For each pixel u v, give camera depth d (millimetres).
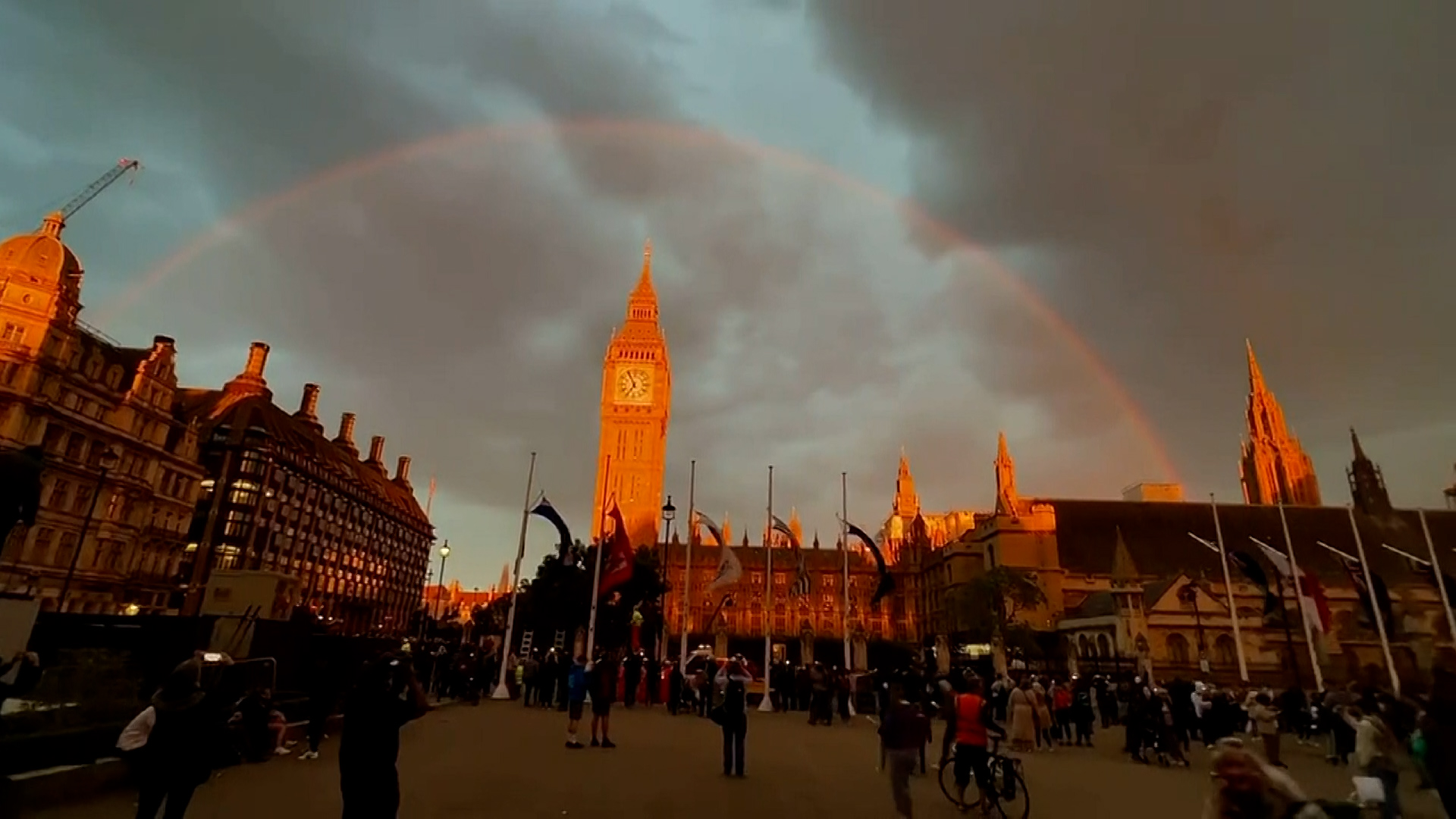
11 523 11664
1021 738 29781
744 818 13977
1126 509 121438
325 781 15516
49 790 12070
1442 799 10508
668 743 24984
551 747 22578
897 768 12891
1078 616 101062
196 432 95250
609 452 159250
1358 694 29281
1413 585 106562
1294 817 6672
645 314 174000
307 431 143500
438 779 16469
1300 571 58375
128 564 80562
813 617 148750
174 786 9258
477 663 40562
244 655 20906
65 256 75125
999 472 134625
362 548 154500
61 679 15898
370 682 8570
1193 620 91625
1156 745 26984
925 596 142250
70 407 74250
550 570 73000
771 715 42969
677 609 144125
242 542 108062
